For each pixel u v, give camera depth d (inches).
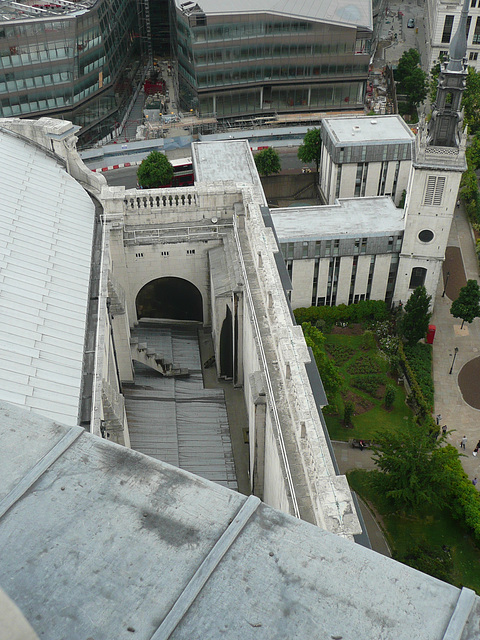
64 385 1589.6
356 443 3221.0
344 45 6368.1
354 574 343.3
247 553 350.6
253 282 2266.2
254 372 2049.7
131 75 7426.2
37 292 1830.7
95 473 383.2
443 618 324.8
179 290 2817.4
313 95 6722.4
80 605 329.1
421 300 3683.6
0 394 1471.5
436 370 3735.2
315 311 4072.3
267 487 2042.3
